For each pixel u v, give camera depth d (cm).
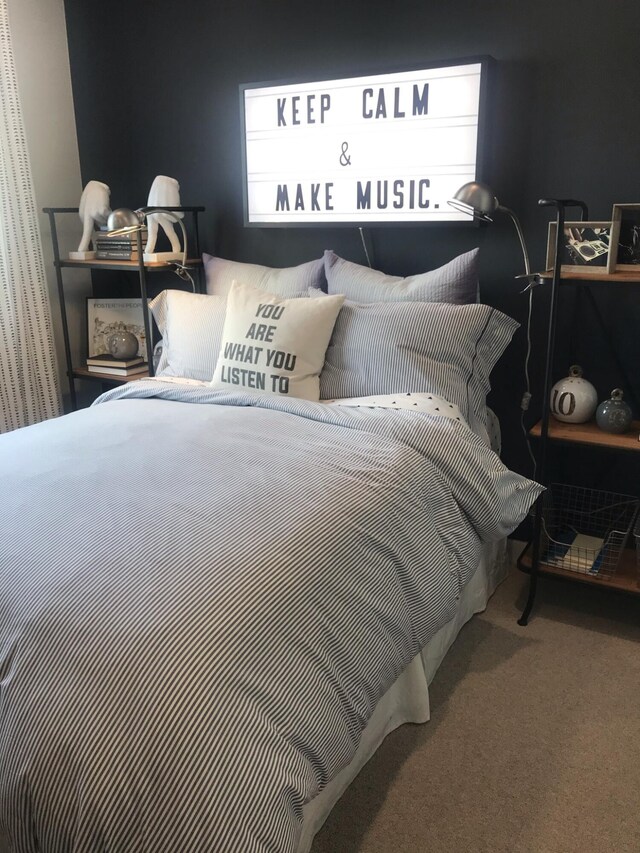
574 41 221
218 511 144
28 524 143
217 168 301
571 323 242
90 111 321
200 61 292
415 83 242
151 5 295
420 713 184
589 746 177
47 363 310
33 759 108
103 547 133
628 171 224
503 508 192
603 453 247
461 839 152
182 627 115
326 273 260
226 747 106
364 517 150
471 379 221
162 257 291
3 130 278
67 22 314
